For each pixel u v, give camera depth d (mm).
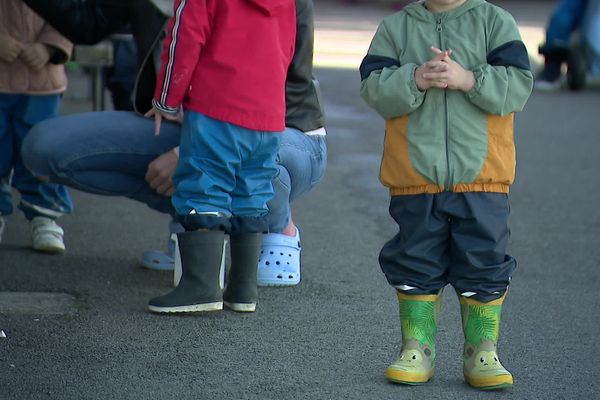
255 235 7023
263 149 6789
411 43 5879
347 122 15711
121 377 5926
